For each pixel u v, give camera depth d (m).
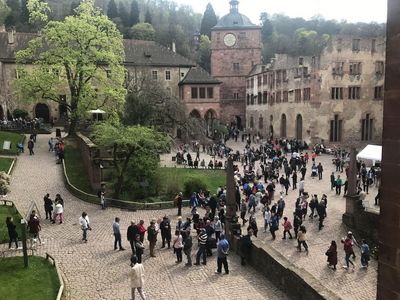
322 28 123.12
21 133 50.38
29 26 100.19
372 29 100.00
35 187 31.06
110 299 15.15
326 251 22.19
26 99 45.88
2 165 34.75
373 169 37.81
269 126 75.75
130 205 28.38
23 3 104.56
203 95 74.56
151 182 32.44
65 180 32.69
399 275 6.33
